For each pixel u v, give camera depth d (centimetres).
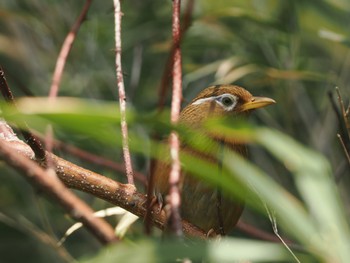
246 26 1274
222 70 1176
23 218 1139
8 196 1298
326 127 1290
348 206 1212
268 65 1238
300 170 420
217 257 355
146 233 492
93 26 1322
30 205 1275
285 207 409
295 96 1302
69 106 350
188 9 642
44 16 1352
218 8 1276
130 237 826
